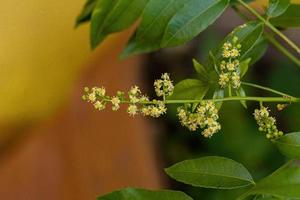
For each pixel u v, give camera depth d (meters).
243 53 0.56
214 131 0.53
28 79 0.89
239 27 0.56
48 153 0.95
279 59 1.24
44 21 0.86
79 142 0.98
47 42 0.88
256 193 0.49
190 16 0.56
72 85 0.97
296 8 0.61
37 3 0.85
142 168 1.05
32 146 0.94
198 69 0.56
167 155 1.17
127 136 1.06
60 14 0.88
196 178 0.53
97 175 0.98
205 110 0.53
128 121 1.08
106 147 1.01
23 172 0.92
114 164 1.01
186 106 0.54
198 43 1.28
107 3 0.62
